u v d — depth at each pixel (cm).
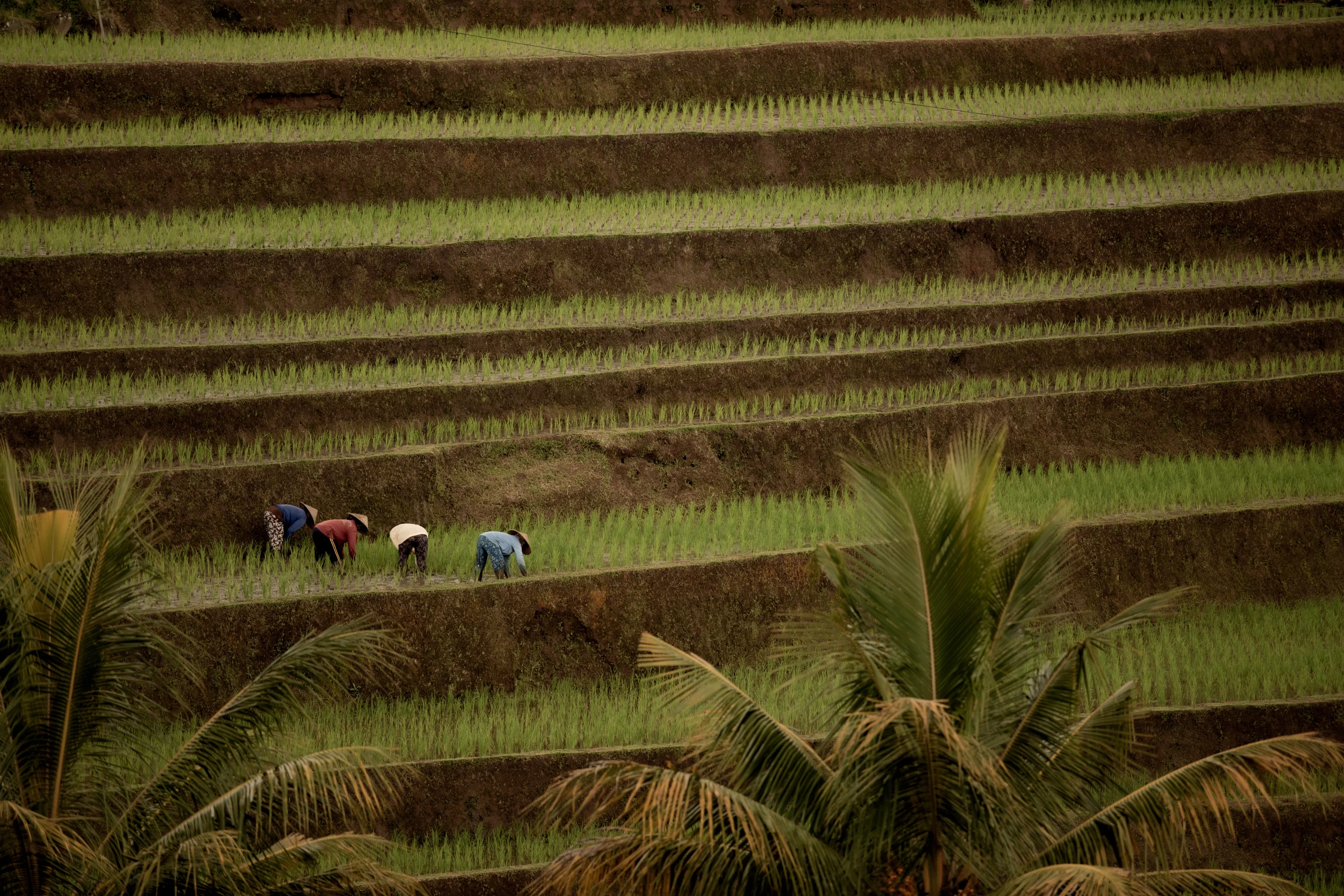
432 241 6738
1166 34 8456
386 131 7431
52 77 7275
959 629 2553
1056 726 2706
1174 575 5053
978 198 7250
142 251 6325
